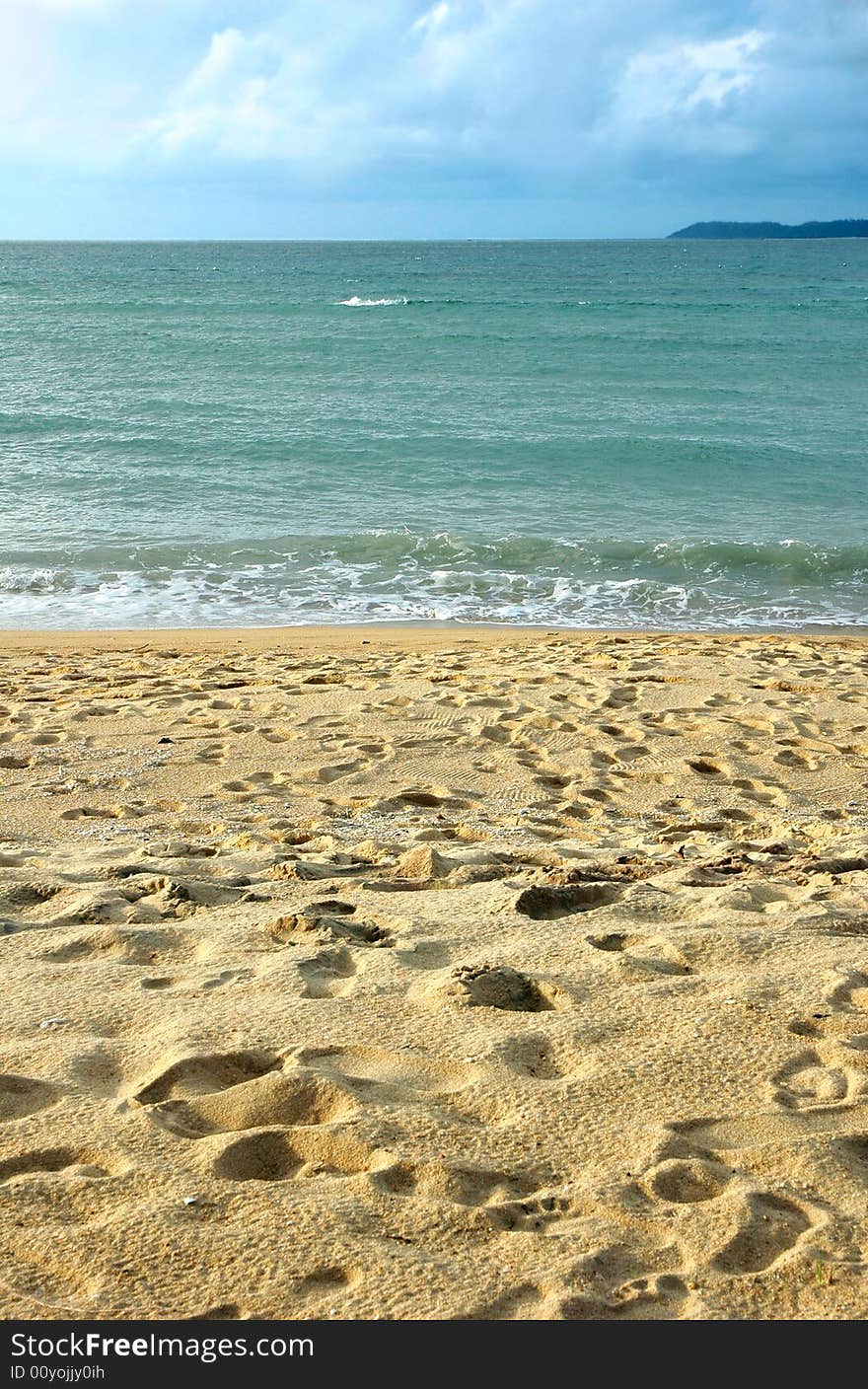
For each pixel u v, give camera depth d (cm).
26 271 10700
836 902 410
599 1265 220
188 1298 212
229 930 379
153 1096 276
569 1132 261
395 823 566
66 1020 312
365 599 1412
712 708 795
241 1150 254
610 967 344
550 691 840
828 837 537
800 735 736
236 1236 226
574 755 694
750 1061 290
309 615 1335
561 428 2547
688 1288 216
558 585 1500
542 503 1920
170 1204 234
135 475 2027
